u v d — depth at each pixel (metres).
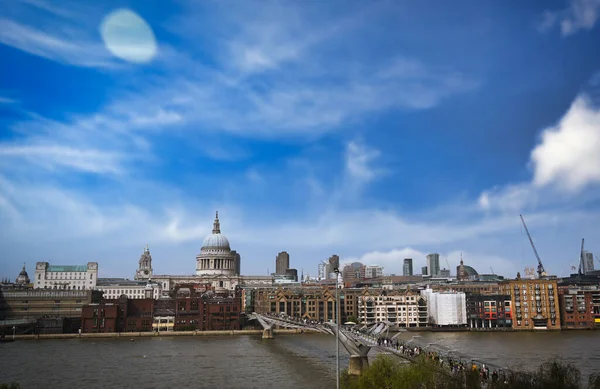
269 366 173.00
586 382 133.75
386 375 106.06
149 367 173.62
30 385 146.00
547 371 100.56
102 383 147.75
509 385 98.50
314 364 176.75
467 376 100.00
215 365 176.38
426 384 99.50
